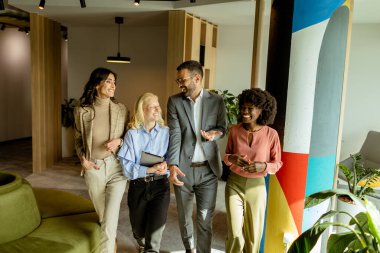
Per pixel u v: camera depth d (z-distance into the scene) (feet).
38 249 7.44
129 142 8.29
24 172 19.63
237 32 19.99
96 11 18.12
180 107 8.68
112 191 8.54
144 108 8.40
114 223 8.58
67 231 8.41
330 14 8.28
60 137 22.24
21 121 30.40
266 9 15.46
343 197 10.66
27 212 8.13
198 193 8.88
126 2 16.76
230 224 8.22
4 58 27.89
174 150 8.61
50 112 20.70
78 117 8.40
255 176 8.02
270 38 9.15
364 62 17.71
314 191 8.93
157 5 16.58
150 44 22.76
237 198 8.18
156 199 8.66
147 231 8.70
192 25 17.02
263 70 19.24
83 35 23.94
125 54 23.35
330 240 6.33
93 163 8.36
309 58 8.41
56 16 19.72
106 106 8.55
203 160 8.70
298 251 5.83
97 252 8.78
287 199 8.94
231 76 20.42
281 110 8.82
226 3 14.71
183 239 9.34
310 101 8.54
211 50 19.69
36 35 18.98
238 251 8.29
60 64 21.79
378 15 15.58
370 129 17.92
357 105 18.04
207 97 8.66
